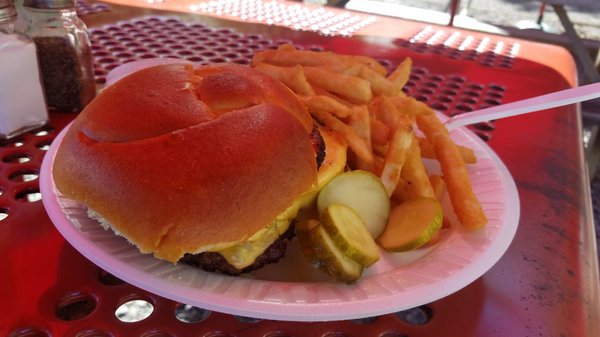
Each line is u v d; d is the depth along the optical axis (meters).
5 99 0.23
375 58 0.40
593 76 0.59
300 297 0.15
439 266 0.17
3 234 0.17
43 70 0.25
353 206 0.19
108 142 0.16
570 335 0.16
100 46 0.36
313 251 0.16
